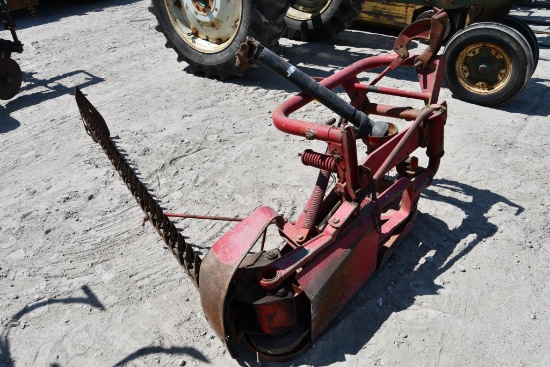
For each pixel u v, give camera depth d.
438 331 2.26
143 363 2.19
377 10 6.01
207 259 1.98
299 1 6.12
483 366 2.10
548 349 2.17
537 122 4.04
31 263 2.79
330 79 2.72
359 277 2.35
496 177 3.33
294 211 3.08
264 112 4.37
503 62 4.14
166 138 3.99
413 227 2.90
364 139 2.49
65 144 4.03
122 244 2.90
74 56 6.02
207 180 3.45
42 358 2.24
